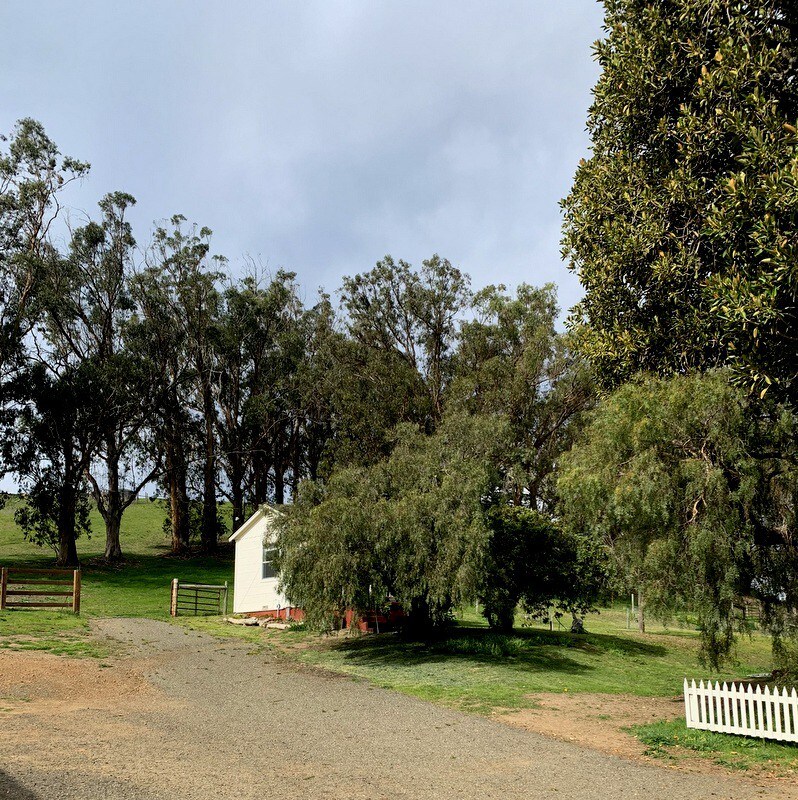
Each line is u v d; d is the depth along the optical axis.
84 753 9.07
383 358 47.16
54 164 49.53
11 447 44.84
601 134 16.34
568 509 16.22
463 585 17.62
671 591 13.52
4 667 15.93
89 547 57.72
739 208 11.72
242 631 26.02
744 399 13.23
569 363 38.88
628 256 14.88
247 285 56.62
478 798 7.93
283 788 8.02
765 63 12.48
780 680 15.25
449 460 20.44
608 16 15.90
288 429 56.88
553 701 14.33
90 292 51.25
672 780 8.84
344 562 19.03
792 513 13.27
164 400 51.66
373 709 13.22
